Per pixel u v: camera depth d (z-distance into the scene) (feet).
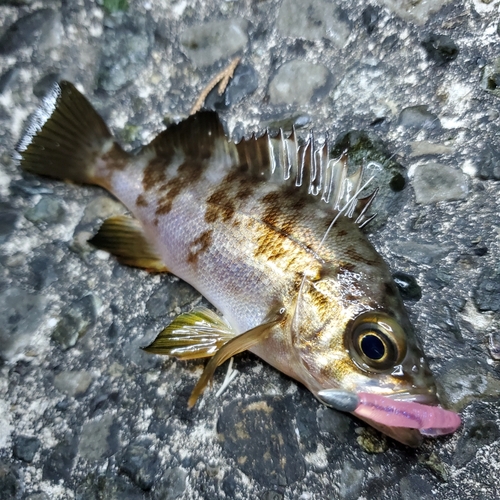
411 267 0.52
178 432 0.48
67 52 0.64
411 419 0.39
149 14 0.65
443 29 0.61
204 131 0.54
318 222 0.47
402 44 0.61
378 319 0.42
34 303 0.54
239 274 0.48
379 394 0.41
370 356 0.41
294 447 0.47
